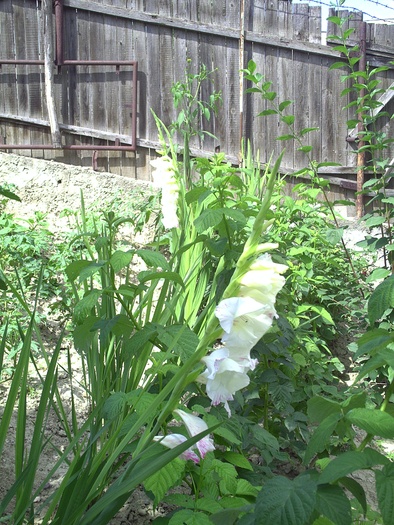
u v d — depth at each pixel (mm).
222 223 2570
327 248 4312
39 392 3135
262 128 7309
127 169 7273
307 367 3166
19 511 1594
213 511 1569
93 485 1524
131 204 5277
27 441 2725
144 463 1474
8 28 7094
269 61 7254
